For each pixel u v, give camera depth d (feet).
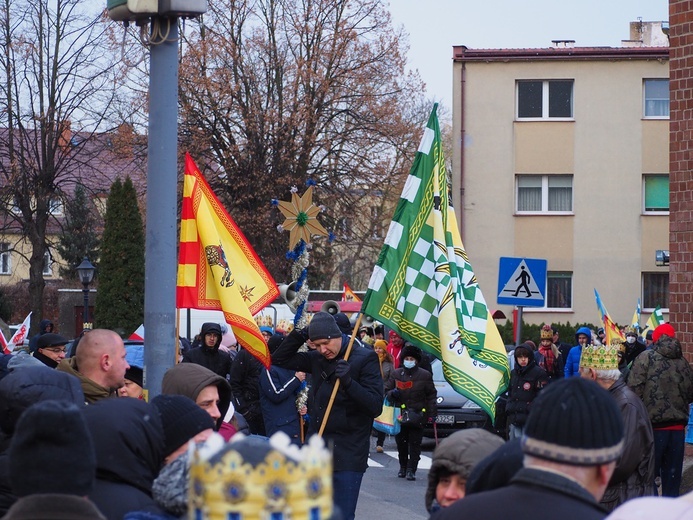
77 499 9.44
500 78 105.50
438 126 25.59
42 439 9.62
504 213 106.11
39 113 117.50
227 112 114.11
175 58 25.03
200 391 17.71
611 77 104.78
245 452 7.32
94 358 18.24
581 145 105.29
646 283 105.81
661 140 104.53
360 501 40.96
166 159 24.85
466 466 12.81
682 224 41.68
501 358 25.38
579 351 56.80
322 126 116.57
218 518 7.19
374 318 25.29
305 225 30.35
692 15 41.42
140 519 11.85
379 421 47.80
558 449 9.45
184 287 28.71
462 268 25.75
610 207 105.40
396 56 116.67
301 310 30.40
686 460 41.70
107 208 107.24
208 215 28.78
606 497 23.66
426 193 25.57
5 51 115.14
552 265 106.11
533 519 9.31
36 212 123.03
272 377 35.32
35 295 122.31
